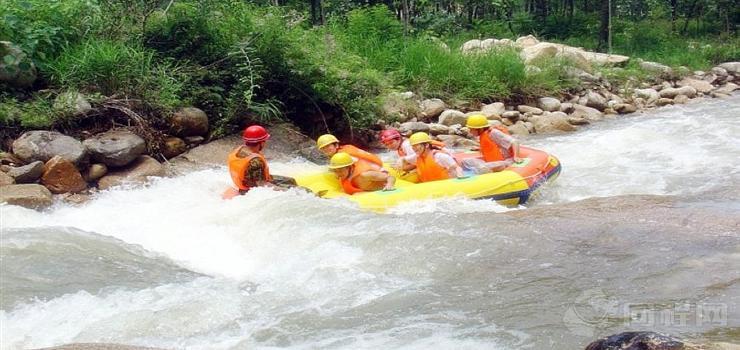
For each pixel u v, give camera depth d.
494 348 4.43
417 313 5.02
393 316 4.99
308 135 11.58
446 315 4.97
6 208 7.43
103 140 8.87
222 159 9.62
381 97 11.95
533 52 16.62
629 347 3.64
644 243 6.12
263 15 11.54
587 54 18.55
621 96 16.02
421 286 5.50
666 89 16.73
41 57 9.62
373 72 12.09
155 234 7.02
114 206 7.90
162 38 10.70
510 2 23.61
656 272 5.52
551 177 8.55
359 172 7.83
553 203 8.18
